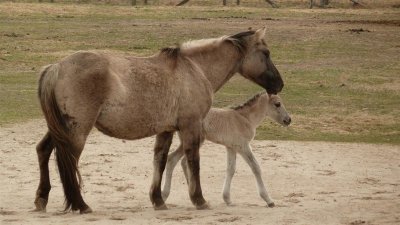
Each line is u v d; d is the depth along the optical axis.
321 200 18.69
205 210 17.17
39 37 53.81
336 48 52.72
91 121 15.92
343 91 39.12
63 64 15.90
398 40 56.62
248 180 21.53
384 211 16.84
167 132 17.50
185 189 20.33
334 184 21.06
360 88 39.94
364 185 20.95
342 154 25.78
